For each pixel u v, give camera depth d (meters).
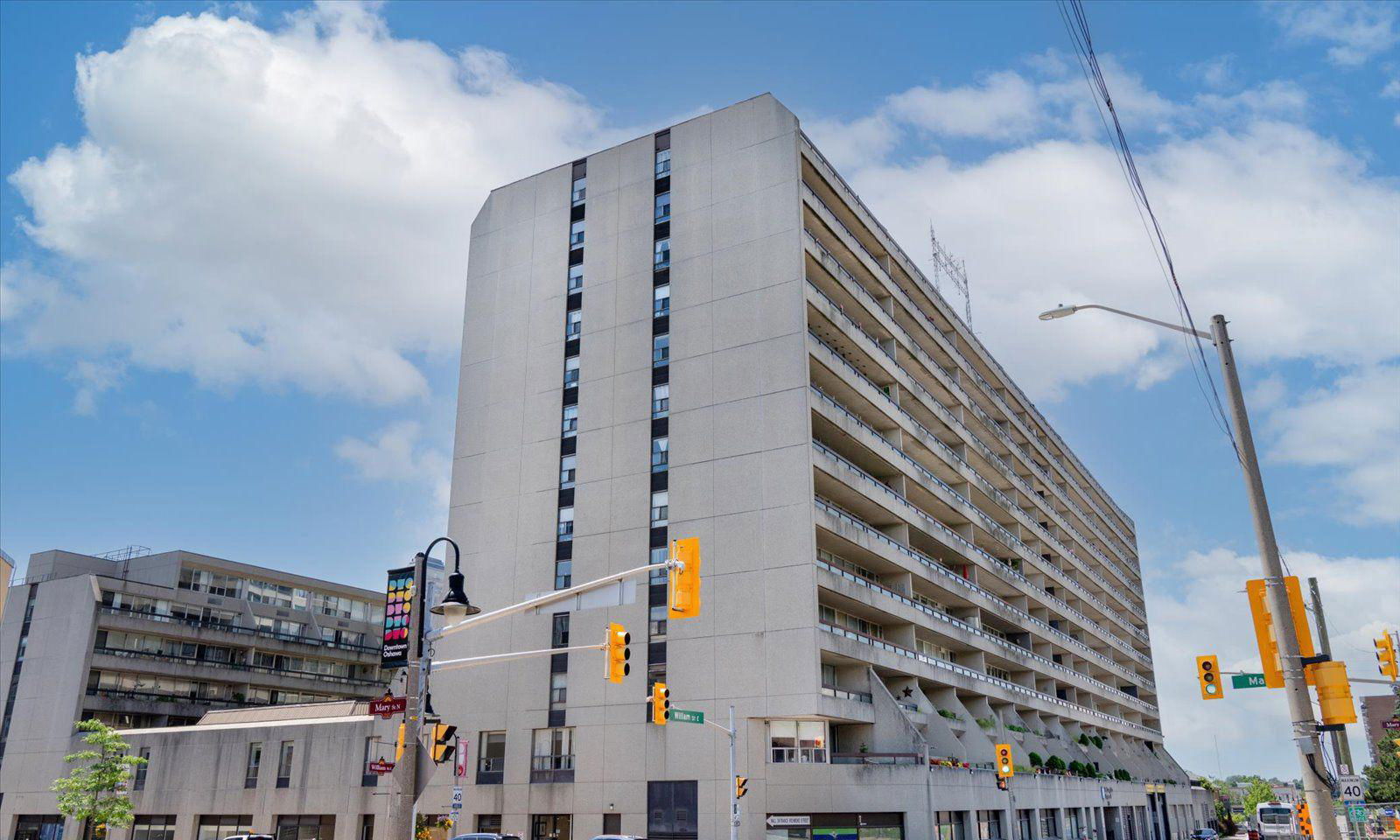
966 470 72.06
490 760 54.50
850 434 56.47
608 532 55.72
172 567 88.31
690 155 61.19
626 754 50.81
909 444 65.31
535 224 65.69
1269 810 82.06
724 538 52.28
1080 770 75.88
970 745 59.38
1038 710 74.19
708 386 55.56
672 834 48.50
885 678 58.03
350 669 99.31
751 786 47.72
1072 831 69.75
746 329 55.47
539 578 56.91
